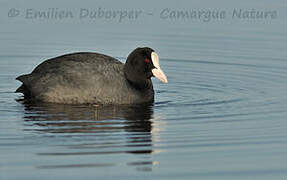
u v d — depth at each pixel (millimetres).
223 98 16812
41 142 12945
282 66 20000
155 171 11562
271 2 26297
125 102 16078
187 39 22703
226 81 18672
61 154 12305
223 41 22531
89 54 16641
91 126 14078
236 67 20031
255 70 19688
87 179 11133
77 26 23812
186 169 11711
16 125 14062
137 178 11266
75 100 15906
